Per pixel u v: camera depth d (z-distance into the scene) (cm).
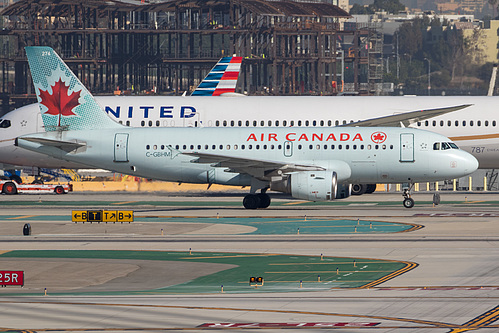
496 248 15825
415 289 12119
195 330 9700
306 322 10050
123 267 14275
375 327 9762
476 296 11531
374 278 13062
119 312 10700
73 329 9800
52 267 14275
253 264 14488
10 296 11981
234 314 10525
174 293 12094
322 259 14862
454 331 9544
